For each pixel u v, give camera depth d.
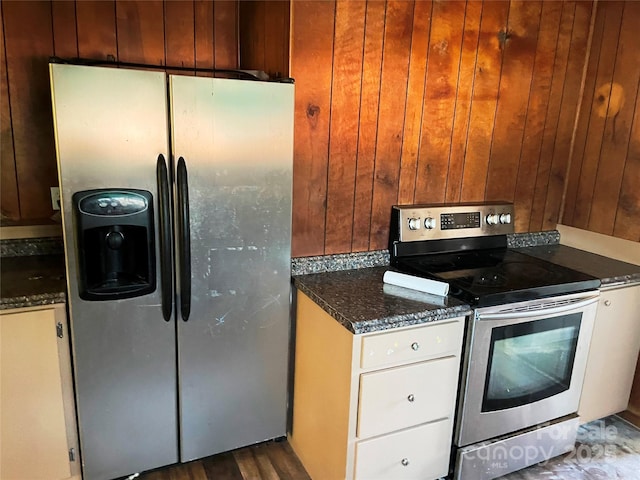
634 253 2.52
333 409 1.87
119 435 1.94
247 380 2.11
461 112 2.41
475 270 2.19
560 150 2.78
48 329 1.73
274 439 2.36
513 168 2.66
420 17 2.18
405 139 2.29
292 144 1.95
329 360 1.88
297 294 2.12
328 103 2.07
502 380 2.03
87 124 1.62
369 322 1.69
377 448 1.84
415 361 1.83
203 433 2.09
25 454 1.80
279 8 1.97
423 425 1.92
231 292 1.97
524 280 2.06
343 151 2.16
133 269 1.83
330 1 1.97
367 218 2.30
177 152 1.75
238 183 1.88
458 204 2.49
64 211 1.65
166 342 1.91
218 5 2.28
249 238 1.95
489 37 2.38
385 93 2.19
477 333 1.90
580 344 2.22
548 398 2.20
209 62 2.32
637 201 2.49
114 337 1.82
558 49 2.59
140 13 2.12
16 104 2.01
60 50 2.03
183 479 2.09
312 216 2.17
